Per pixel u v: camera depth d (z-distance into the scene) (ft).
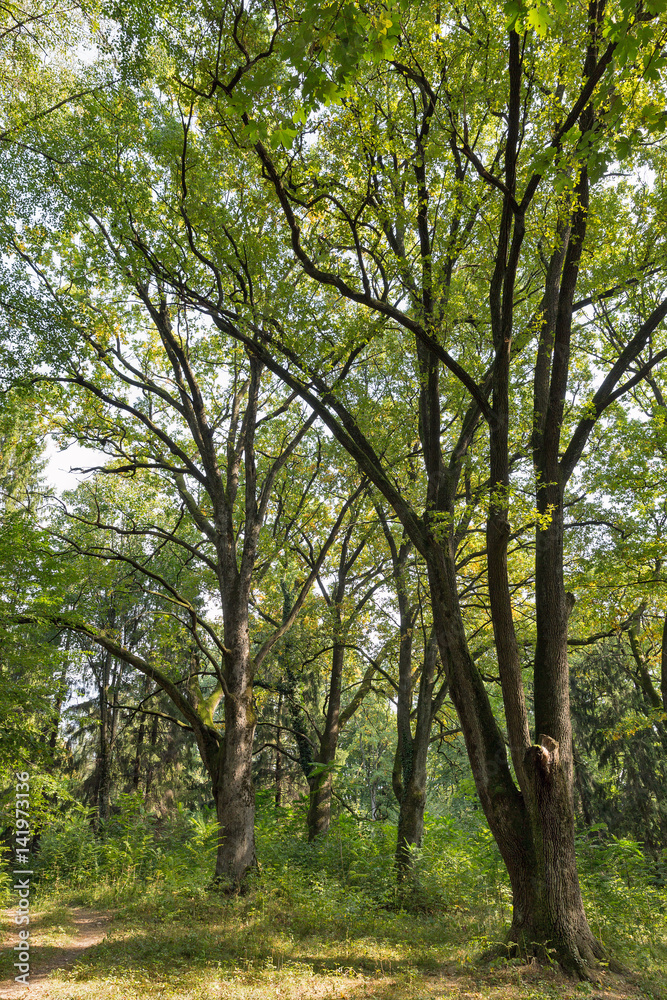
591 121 29.60
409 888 40.29
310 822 59.11
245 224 35.50
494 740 29.40
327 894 36.70
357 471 58.70
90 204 42.80
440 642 31.40
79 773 85.20
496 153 34.83
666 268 39.86
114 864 51.47
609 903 36.22
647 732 77.25
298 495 65.72
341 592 66.80
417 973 24.68
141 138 42.42
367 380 50.60
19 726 37.78
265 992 21.30
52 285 47.57
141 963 24.45
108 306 50.49
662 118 18.21
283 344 33.53
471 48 29.60
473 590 58.80
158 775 97.86
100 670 87.92
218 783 44.62
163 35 36.32
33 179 41.98
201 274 40.93
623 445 52.44
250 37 28.22
